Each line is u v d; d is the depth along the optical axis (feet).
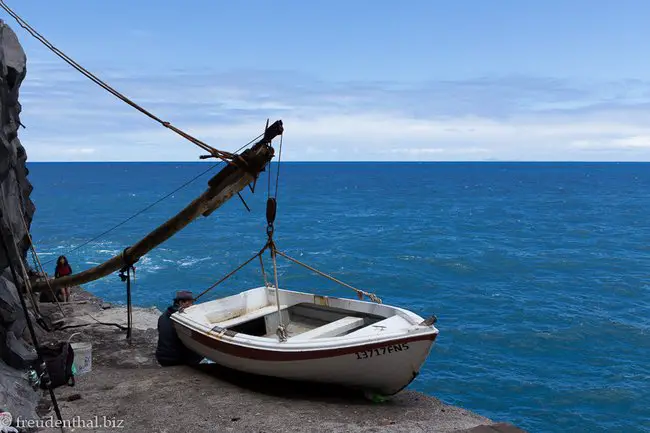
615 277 110.01
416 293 97.96
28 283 40.19
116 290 94.12
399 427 22.52
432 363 60.75
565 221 218.79
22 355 27.09
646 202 312.91
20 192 38.40
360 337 25.14
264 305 35.86
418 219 227.20
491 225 205.67
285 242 160.35
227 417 23.43
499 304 88.58
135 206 278.67
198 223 208.44
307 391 28.09
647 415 48.80
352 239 167.22
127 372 30.50
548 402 51.21
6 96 30.07
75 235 163.43
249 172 27.50
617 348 66.28
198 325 30.19
